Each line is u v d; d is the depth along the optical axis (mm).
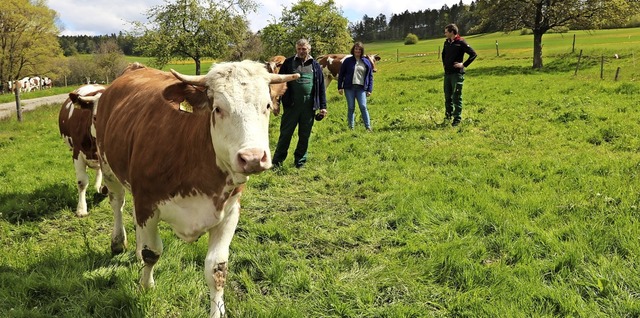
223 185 3252
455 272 4250
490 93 16375
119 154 3998
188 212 3408
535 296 3752
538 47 28250
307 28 44969
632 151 7875
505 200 5863
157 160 3389
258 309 3746
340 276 4281
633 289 3762
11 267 4461
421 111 13156
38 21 43656
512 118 11195
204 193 3301
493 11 32906
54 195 6727
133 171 3590
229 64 3104
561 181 6418
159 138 3428
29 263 4492
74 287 4074
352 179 7164
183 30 29250
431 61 39594
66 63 50000
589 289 3777
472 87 18625
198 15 28844
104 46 61000
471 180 6746
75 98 5332
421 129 10508
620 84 15617
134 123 3836
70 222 5953
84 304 3789
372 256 4602
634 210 5160
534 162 7379
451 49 10570
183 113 3412
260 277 4387
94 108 5324
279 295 4016
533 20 31438
